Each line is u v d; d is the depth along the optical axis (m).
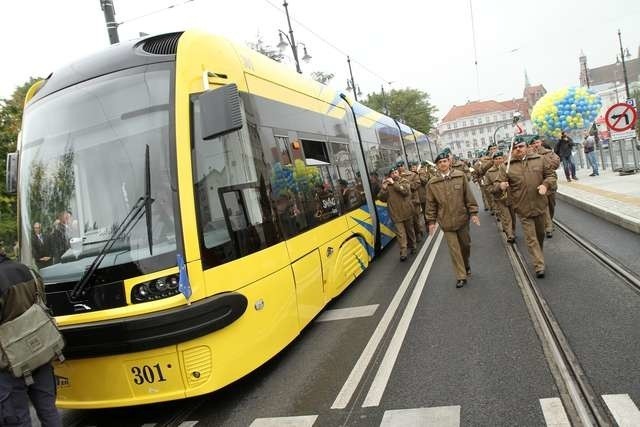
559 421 3.53
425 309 6.58
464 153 134.75
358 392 4.48
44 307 3.70
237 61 5.57
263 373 5.32
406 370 4.78
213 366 4.34
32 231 4.68
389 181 10.22
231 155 5.00
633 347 4.49
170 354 4.22
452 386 4.31
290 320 5.46
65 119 4.80
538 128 22.27
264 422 4.25
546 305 5.96
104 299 4.29
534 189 7.21
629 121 14.08
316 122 7.73
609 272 6.91
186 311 4.13
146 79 4.69
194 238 4.34
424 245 11.88
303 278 5.89
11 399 3.46
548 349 4.73
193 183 4.46
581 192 15.45
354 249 8.27
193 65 4.82
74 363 4.39
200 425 4.43
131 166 4.49
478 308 6.27
